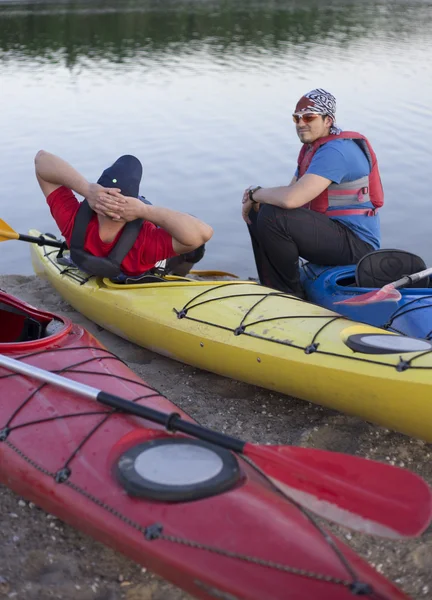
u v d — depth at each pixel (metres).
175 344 4.30
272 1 31.73
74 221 4.42
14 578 2.64
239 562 2.31
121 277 4.75
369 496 2.48
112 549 2.79
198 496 2.50
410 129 10.65
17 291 5.52
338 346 3.67
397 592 2.27
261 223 4.79
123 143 10.05
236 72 15.98
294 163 9.14
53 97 13.23
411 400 3.27
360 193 4.84
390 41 20.91
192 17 25.89
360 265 4.51
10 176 8.65
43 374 3.11
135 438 2.87
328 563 2.30
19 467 2.84
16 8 26.44
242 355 3.96
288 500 2.60
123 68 16.61
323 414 3.86
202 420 3.77
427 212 7.61
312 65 16.88
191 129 10.81
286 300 4.24
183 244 4.36
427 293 4.27
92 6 27.77
